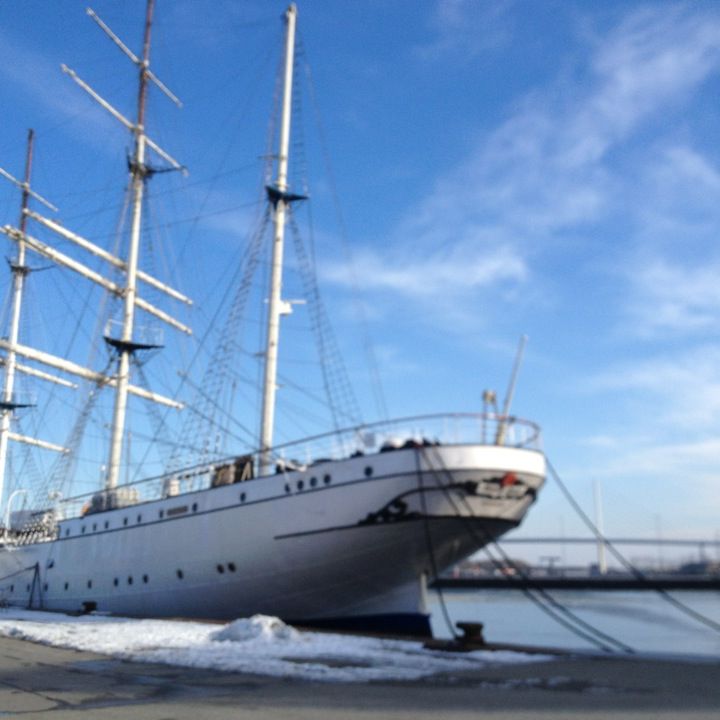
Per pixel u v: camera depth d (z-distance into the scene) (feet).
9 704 31.63
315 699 33.37
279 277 101.35
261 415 94.43
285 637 57.00
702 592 263.49
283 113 110.83
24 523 136.15
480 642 56.29
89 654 50.34
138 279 168.66
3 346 165.68
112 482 133.59
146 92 161.68
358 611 75.97
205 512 82.64
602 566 284.20
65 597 104.12
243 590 78.48
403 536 68.90
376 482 68.64
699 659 51.70
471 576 297.12
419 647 55.83
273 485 76.33
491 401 74.59
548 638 115.34
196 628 65.72
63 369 161.38
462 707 31.71
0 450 168.55
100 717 28.50
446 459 67.41
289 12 114.93
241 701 32.60
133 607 90.94
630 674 43.37
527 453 70.79
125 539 94.12
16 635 63.00
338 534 70.38
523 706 32.07
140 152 158.10
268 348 96.94
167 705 31.45
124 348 143.64
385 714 29.81
